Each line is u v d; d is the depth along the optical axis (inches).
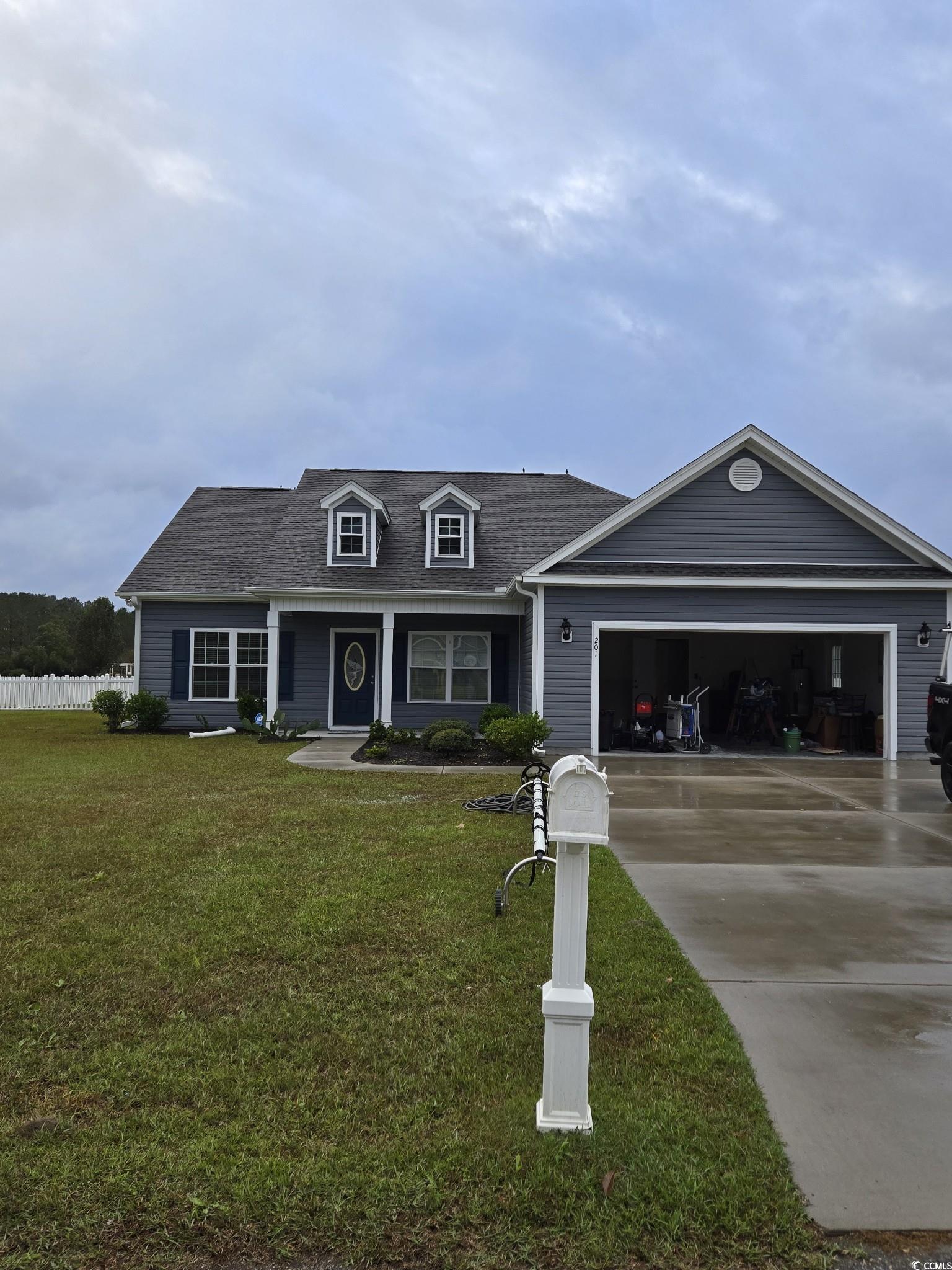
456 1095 135.3
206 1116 129.0
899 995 177.9
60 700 1168.8
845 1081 142.3
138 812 361.1
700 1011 167.0
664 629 612.4
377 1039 153.4
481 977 181.8
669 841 327.6
